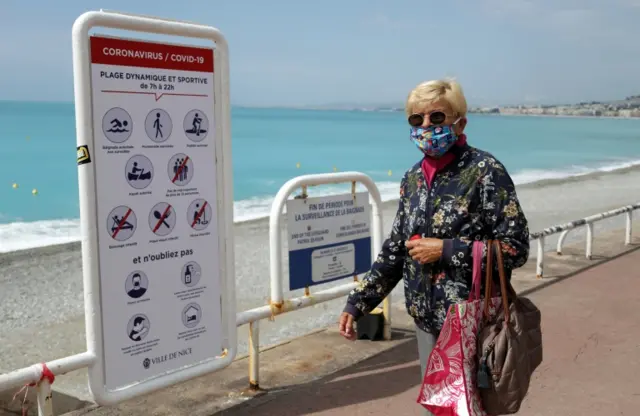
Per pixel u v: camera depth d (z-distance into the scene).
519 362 2.38
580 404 3.84
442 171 2.51
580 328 5.25
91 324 3.06
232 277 3.69
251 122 125.56
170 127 3.29
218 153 3.55
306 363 4.60
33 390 4.02
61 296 8.13
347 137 74.75
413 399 3.94
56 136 55.91
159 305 3.35
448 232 2.46
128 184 3.14
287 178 30.22
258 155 45.81
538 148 60.47
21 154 38.66
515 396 2.38
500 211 2.40
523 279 6.98
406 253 2.68
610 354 4.65
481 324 2.43
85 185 2.96
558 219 14.90
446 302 2.50
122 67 3.05
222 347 3.72
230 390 4.12
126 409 3.84
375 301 2.84
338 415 3.72
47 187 24.45
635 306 5.88
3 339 6.38
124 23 3.00
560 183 24.66
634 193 21.19
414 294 2.62
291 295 7.83
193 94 3.37
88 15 2.88
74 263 10.12
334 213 4.75
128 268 3.19
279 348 4.95
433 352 2.46
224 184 3.58
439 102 2.42
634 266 7.64
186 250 3.45
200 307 3.55
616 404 3.83
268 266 9.64
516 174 32.28
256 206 18.88
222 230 3.62
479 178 2.43
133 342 3.25
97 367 3.10
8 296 8.05
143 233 3.24
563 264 7.79
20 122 83.69
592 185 23.84
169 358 3.43
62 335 6.55
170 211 3.35
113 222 3.10
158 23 3.12
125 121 3.10
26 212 18.20
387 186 23.78
